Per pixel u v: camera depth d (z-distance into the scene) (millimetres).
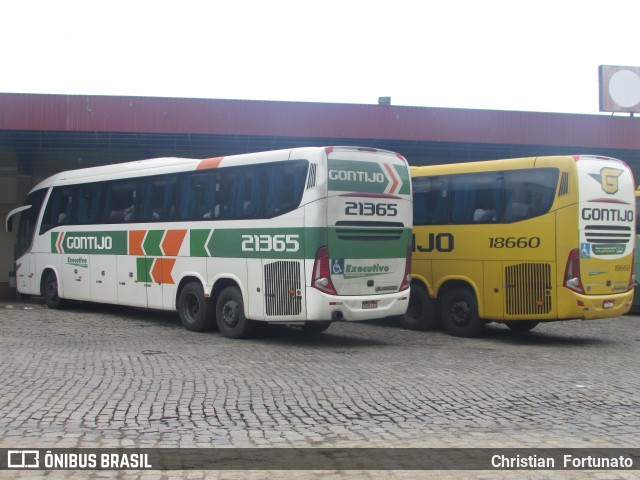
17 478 5699
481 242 14055
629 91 23172
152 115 19000
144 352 11992
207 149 21734
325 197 12258
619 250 13539
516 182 13609
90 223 17547
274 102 19453
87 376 9766
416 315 15508
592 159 13273
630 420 7812
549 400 8742
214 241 14016
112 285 16719
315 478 5801
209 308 14453
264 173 13141
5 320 16828
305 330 15164
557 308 12961
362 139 20094
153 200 15609
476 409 8242
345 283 12453
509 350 12891
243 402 8406
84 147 21328
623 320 18297
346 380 9820
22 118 18562
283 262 12648
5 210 24984
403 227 13375
